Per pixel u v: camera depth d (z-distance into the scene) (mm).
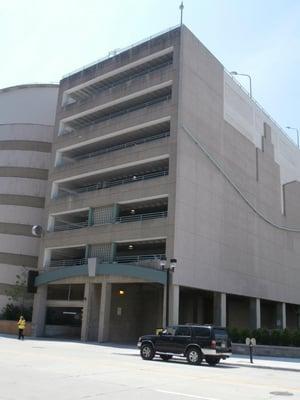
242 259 49656
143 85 48031
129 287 48656
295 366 24453
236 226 49500
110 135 49656
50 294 51969
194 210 43094
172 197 41594
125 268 42094
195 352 22562
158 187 43000
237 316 57719
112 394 11109
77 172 51625
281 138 65875
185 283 40188
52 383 12633
